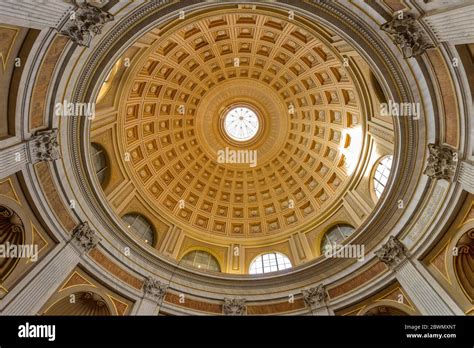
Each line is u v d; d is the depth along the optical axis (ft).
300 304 60.54
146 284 58.08
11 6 28.78
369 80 59.98
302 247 76.69
